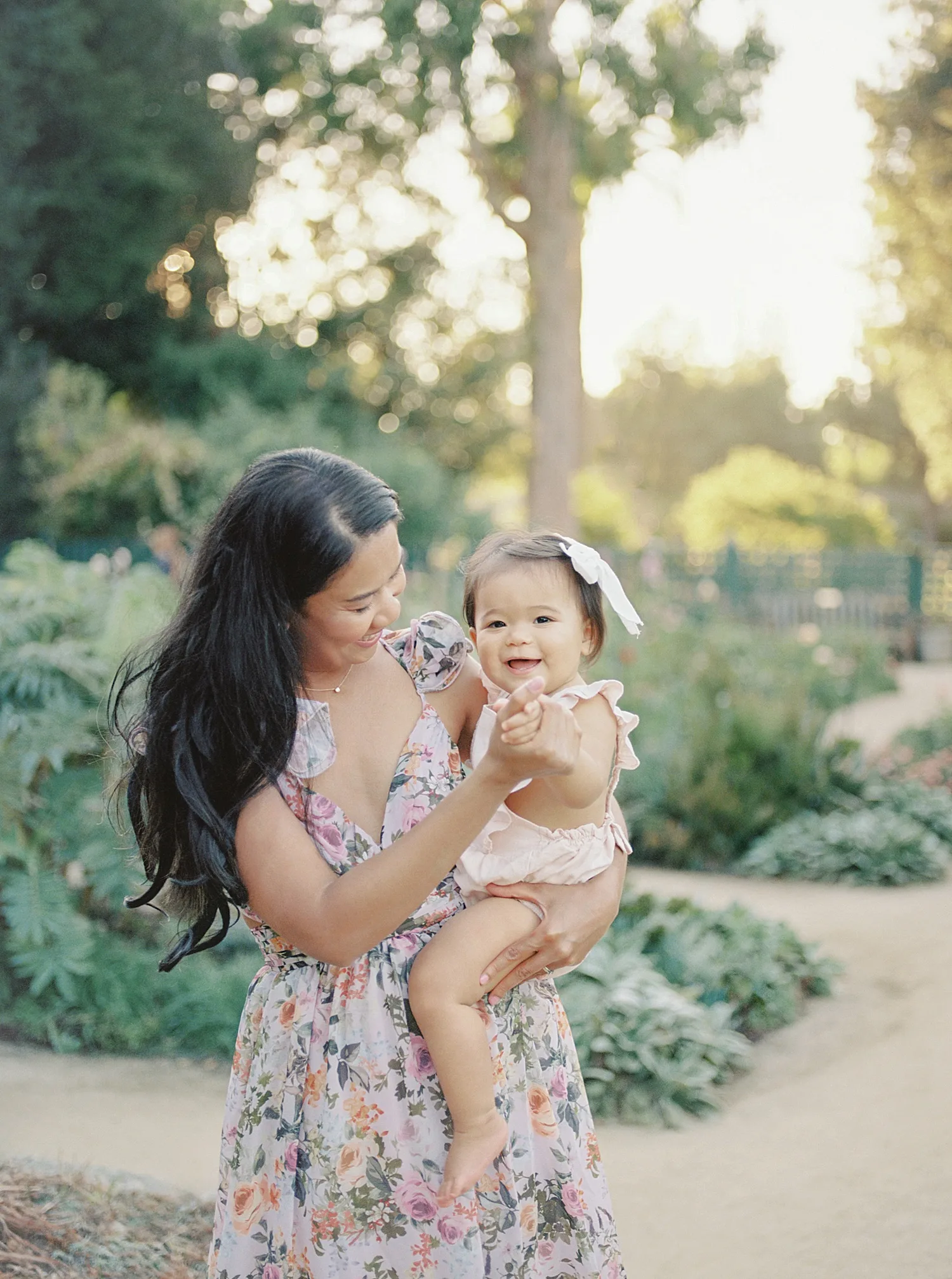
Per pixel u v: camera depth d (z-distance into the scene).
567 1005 4.45
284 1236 1.85
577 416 19.91
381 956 1.87
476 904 1.94
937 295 25.19
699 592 21.16
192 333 23.03
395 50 17.52
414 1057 1.86
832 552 22.06
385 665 1.97
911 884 7.09
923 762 9.46
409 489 18.97
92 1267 2.88
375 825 1.87
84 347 21.48
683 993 4.77
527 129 19.23
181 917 2.09
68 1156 3.66
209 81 21.44
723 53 18.47
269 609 1.79
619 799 8.16
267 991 1.92
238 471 17.25
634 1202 3.54
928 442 27.34
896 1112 4.06
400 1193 1.83
